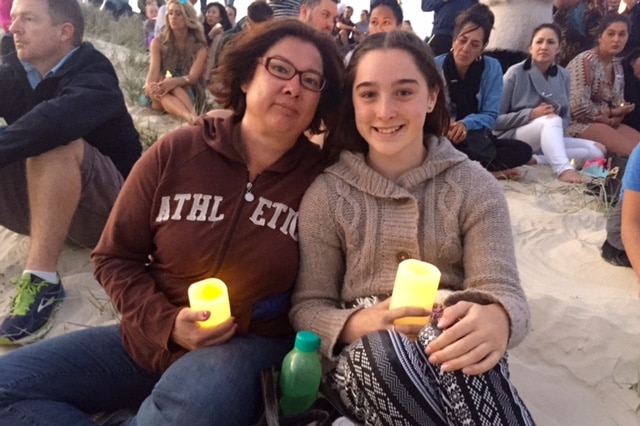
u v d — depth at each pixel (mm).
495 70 4438
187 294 1855
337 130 1950
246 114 1906
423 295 1576
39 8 2562
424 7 5828
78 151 2633
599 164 4480
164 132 4938
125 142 2977
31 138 2414
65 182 2553
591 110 5031
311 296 1854
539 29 4750
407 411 1460
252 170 1890
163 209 1846
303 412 1694
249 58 1848
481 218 1763
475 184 1794
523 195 4047
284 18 1901
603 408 2119
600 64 5023
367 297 1823
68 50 2709
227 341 1781
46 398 1778
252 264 1814
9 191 2789
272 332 1926
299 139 1986
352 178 1854
